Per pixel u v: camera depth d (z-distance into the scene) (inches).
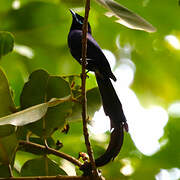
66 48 538.6
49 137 298.4
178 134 517.3
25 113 233.1
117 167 368.8
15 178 235.9
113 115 261.4
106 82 274.8
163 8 549.3
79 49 318.0
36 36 518.0
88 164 237.1
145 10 549.3
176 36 587.8
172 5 546.0
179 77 612.7
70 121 294.0
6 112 260.7
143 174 410.9
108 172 366.3
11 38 353.7
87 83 388.2
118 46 599.8
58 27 511.8
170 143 506.0
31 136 297.0
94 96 296.2
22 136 293.7
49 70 535.8
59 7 496.7
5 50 357.1
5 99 259.8
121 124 256.2
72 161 267.6
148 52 605.9
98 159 243.0
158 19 561.9
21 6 508.7
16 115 232.2
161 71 613.6
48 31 514.9
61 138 375.2
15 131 256.1
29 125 271.4
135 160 429.4
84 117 230.4
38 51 531.5
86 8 224.5
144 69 615.5
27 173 274.1
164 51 603.2
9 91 259.9
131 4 539.8
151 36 589.6
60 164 298.7
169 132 520.4
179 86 613.6
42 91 276.8
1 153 251.1
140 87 610.9
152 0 540.7
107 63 280.7
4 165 253.6
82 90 230.8
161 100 610.9
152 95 610.9
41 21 506.9
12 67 512.1
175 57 605.9
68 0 353.7
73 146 383.6
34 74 276.4
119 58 610.2
